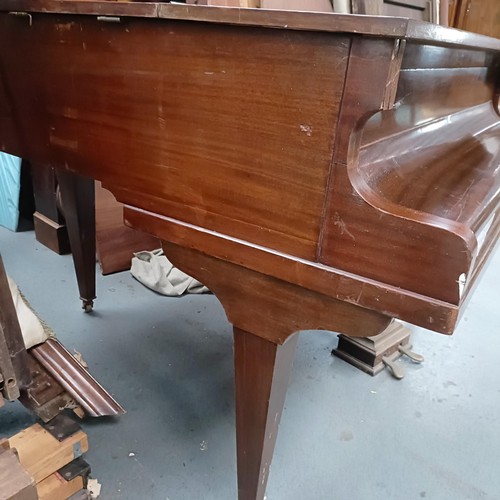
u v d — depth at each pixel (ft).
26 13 2.61
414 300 1.83
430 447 3.87
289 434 3.91
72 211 4.92
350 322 2.10
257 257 2.20
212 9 1.89
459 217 2.00
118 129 2.49
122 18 2.20
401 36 1.55
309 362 4.85
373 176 2.10
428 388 4.57
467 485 3.54
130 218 2.62
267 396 2.58
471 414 4.26
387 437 3.95
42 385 3.00
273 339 2.41
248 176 2.10
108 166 2.62
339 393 4.43
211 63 2.02
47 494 2.86
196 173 2.27
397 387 4.56
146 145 2.40
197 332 5.22
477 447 3.90
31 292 5.82
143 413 4.03
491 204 2.29
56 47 2.58
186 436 3.82
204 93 2.09
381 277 1.90
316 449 3.78
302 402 4.28
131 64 2.29
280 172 2.00
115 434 3.80
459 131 3.49
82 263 5.17
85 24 2.39
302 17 1.70
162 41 2.13
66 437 2.99
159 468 3.52
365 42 1.64
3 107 3.07
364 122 1.79
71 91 2.62
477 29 9.73
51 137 2.88
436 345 5.25
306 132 1.87
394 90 1.70
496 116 4.50
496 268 7.16
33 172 6.91
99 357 4.69
